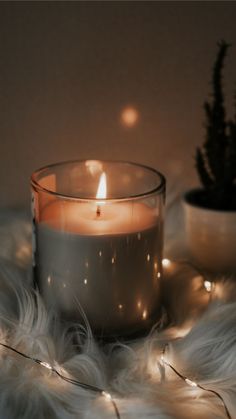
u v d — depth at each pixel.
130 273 0.43
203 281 0.49
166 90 0.59
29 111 0.59
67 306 0.44
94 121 0.60
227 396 0.39
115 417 0.37
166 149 0.61
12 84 0.58
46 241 0.43
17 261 0.51
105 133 0.60
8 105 0.59
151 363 0.41
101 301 0.43
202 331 0.42
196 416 0.38
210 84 0.58
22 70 0.58
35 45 0.57
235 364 0.40
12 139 0.60
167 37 0.57
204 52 0.58
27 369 0.40
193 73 0.58
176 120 0.60
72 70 0.58
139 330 0.45
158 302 0.46
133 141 0.61
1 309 0.44
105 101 0.59
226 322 0.42
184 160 0.61
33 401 0.39
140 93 0.59
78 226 0.43
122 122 0.60
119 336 0.44
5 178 0.61
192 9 0.56
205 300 0.47
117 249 0.43
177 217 0.56
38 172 0.45
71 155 0.61
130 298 0.44
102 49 0.57
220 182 0.51
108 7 0.56
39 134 0.60
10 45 0.57
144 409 0.37
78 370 0.41
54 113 0.59
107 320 0.44
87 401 0.39
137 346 0.43
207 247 0.51
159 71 0.58
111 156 0.61
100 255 0.43
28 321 0.43
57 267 0.43
